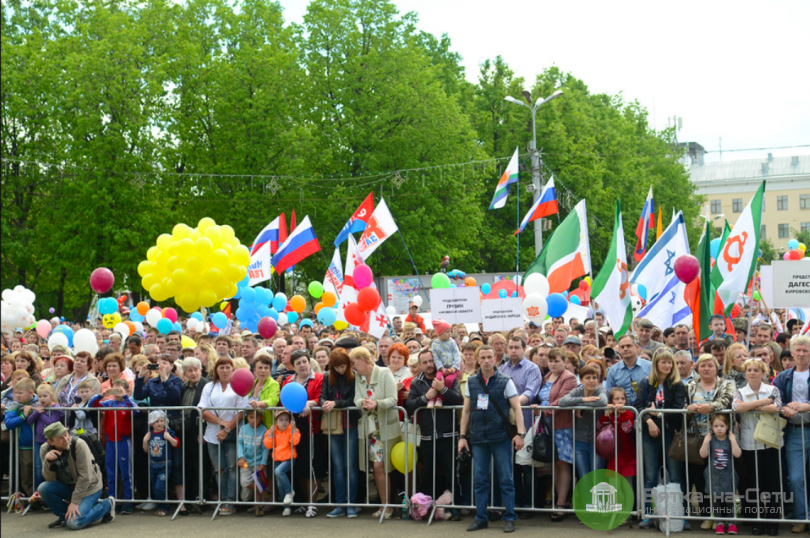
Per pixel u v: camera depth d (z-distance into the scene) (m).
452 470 8.27
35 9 32.31
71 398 9.34
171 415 8.77
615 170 41.81
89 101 28.88
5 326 14.20
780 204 97.56
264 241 19.12
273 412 8.61
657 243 13.08
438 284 16.83
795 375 7.65
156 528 8.13
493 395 7.80
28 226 31.12
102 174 28.67
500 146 38.47
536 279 13.60
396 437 8.48
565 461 7.99
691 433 7.69
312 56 31.50
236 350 11.18
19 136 30.66
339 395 8.47
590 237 38.50
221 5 31.83
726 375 7.84
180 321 19.78
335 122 31.30
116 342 11.62
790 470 7.51
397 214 30.98
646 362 8.31
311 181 30.03
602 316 16.20
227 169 29.84
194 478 8.88
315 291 18.14
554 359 8.24
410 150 31.44
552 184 18.22
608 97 51.34
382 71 31.12
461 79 41.38
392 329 14.18
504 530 7.71
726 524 7.53
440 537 7.59
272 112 29.97
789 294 9.48
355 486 8.49
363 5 31.72
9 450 9.10
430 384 8.35
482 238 38.12
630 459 7.88
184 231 12.48
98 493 8.35
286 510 8.51
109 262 28.89
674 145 55.53
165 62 30.41
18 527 8.28
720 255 12.08
